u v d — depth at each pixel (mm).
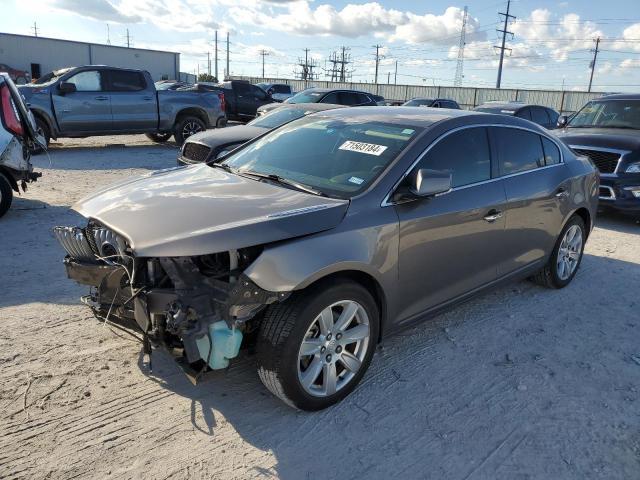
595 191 5531
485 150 4188
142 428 2996
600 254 6719
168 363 3641
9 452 2752
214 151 8344
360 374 3393
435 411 3275
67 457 2744
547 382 3643
